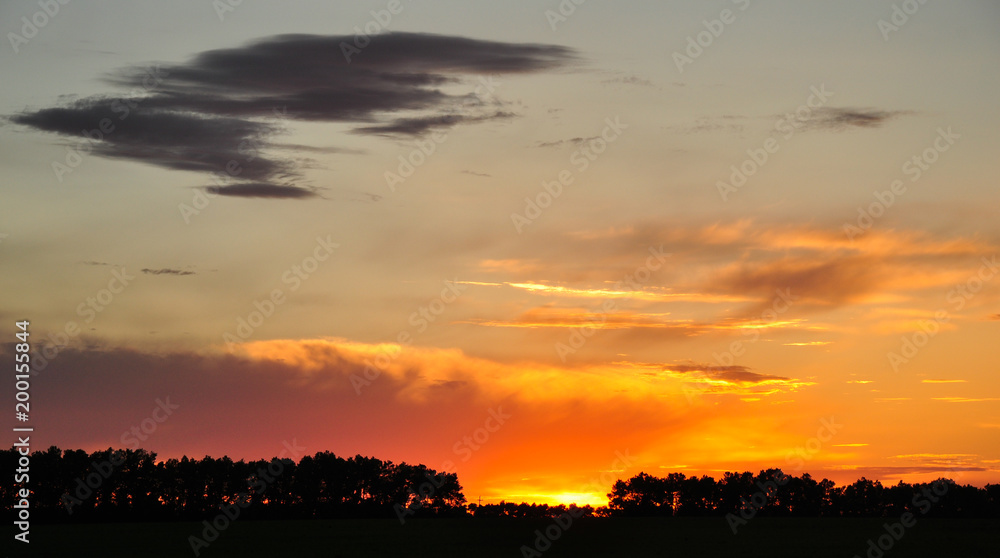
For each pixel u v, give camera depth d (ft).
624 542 223.92
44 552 203.10
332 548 208.33
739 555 190.80
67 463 347.15
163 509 371.76
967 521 325.21
